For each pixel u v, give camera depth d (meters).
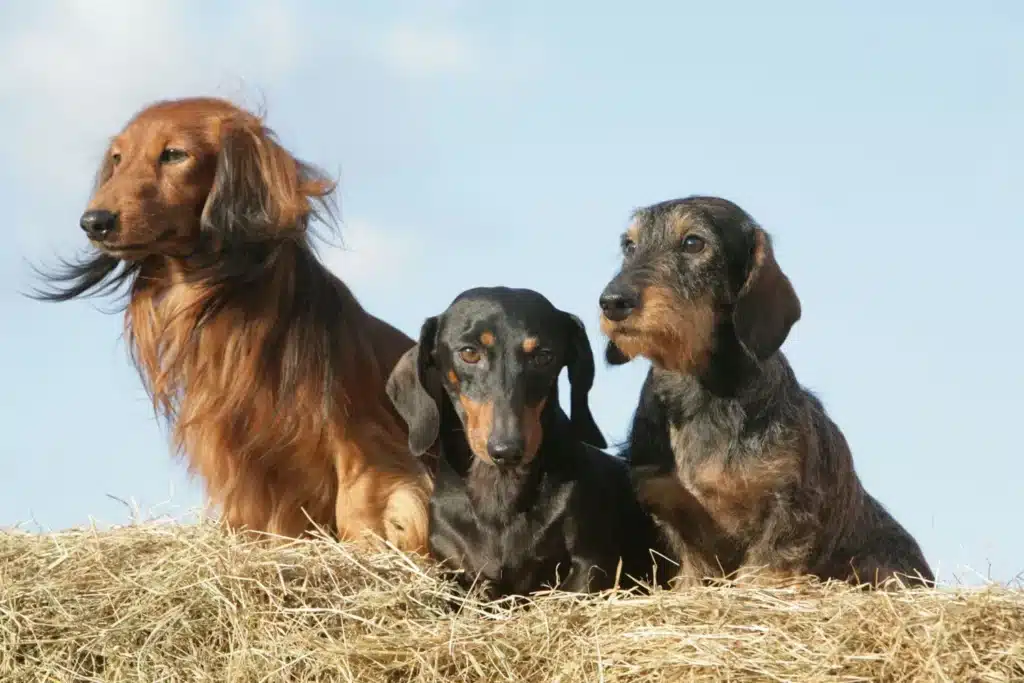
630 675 8.30
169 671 8.83
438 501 11.07
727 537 11.51
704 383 11.34
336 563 10.30
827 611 8.80
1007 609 8.66
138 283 13.02
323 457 12.70
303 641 8.99
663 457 11.52
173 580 9.66
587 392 11.04
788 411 11.42
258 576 9.74
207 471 12.77
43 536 10.95
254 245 12.45
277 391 12.46
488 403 10.25
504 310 10.51
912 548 12.95
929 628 8.40
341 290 13.31
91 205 11.93
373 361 13.09
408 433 12.29
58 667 8.88
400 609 9.68
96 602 9.48
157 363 12.98
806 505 11.34
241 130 12.59
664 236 11.42
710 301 11.23
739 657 8.26
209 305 12.50
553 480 10.80
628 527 11.86
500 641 8.74
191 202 12.36
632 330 10.83
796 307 11.54
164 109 12.73
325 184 13.14
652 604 9.07
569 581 10.75
